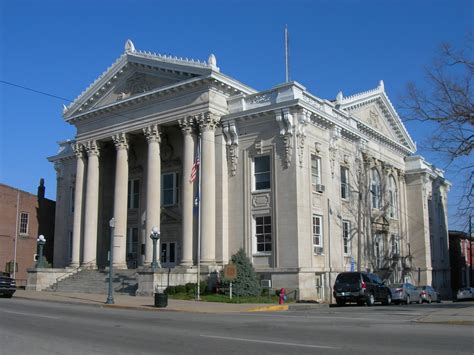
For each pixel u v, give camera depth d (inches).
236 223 1395.2
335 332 547.5
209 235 1374.3
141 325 628.1
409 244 2021.4
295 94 1357.0
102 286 1419.8
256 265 1339.8
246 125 1419.8
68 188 2041.1
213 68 1412.4
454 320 677.3
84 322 657.6
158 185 1519.4
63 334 531.5
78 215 1731.1
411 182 2068.2
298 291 1253.7
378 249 1753.2
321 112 1416.1
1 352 419.2
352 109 1740.9
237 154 1427.2
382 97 1923.0
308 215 1336.1
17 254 2082.9
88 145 1726.1
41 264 1610.5
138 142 1734.7
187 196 1422.2
